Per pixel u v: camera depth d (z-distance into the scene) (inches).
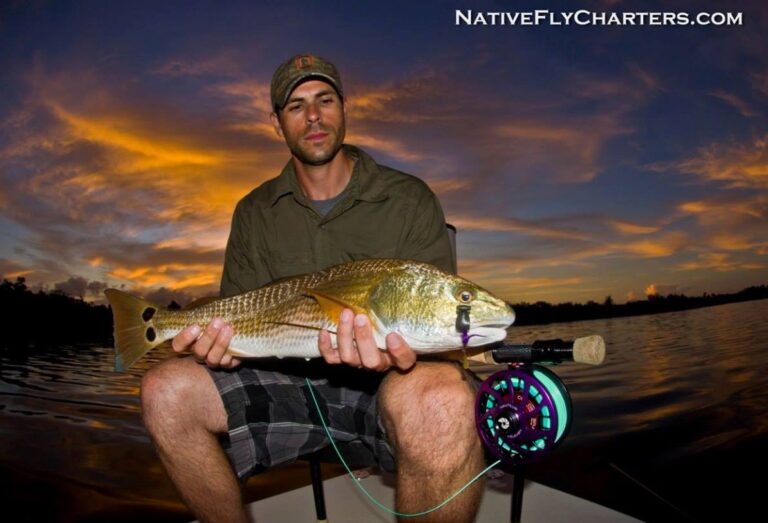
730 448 79.5
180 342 39.6
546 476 72.5
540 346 33.6
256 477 76.3
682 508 62.2
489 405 34.0
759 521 58.2
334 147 47.3
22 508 65.2
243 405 40.5
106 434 94.5
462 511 34.5
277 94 47.8
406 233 48.0
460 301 37.0
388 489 53.6
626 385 119.4
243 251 51.5
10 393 127.4
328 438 43.0
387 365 37.1
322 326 39.1
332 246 48.3
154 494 69.8
